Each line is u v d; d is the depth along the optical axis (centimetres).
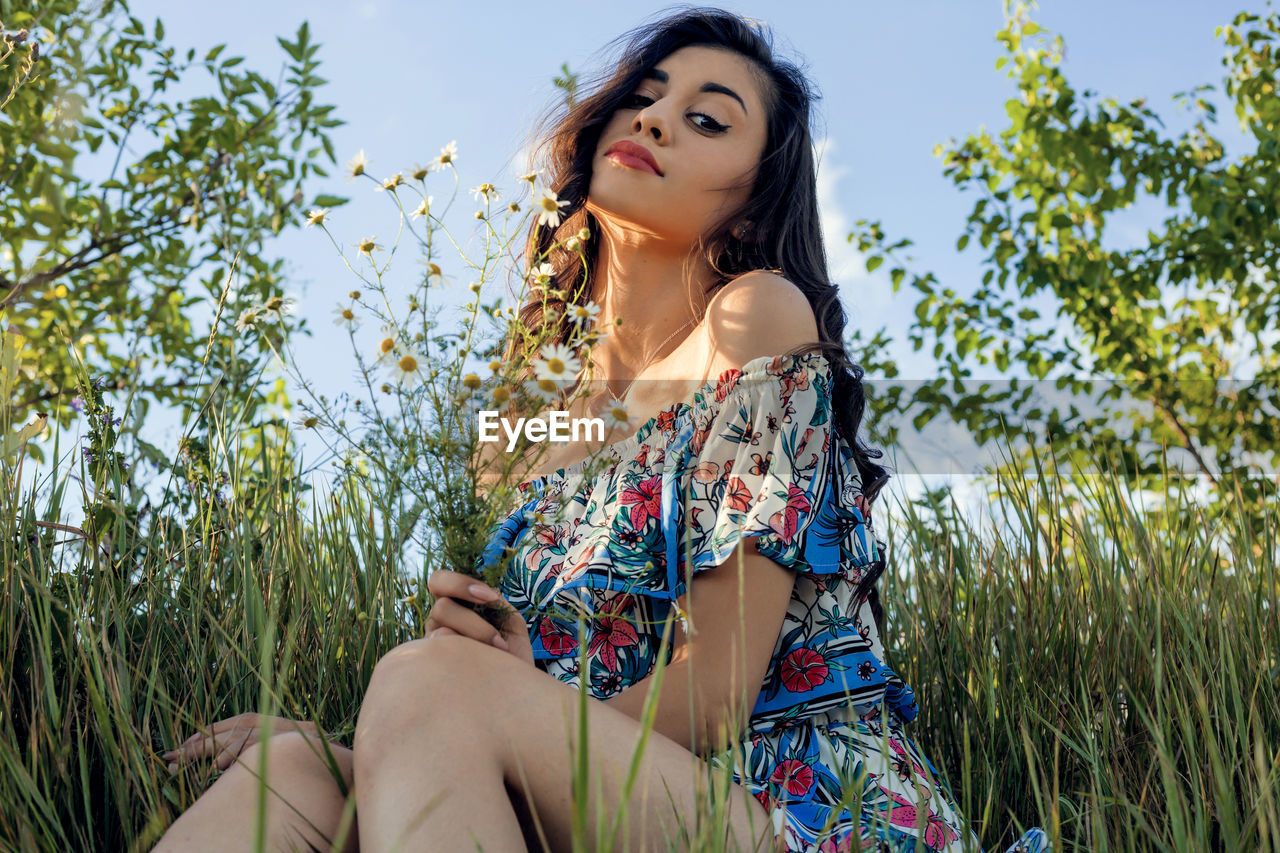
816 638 138
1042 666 181
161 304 380
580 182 192
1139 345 583
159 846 100
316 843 103
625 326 176
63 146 221
